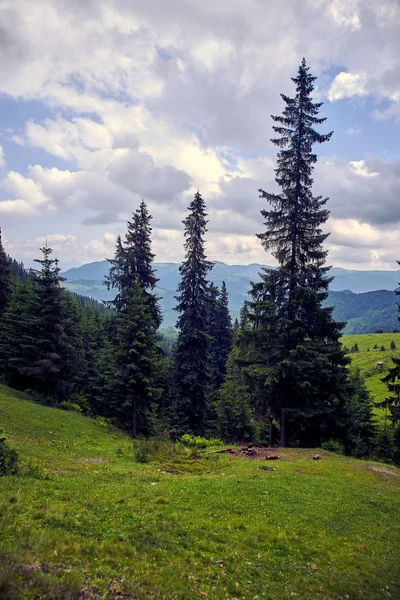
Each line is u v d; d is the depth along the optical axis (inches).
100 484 481.1
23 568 206.8
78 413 1252.5
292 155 974.4
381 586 307.1
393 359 1093.1
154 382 1395.2
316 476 657.0
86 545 271.6
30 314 1418.6
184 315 1267.2
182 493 479.2
